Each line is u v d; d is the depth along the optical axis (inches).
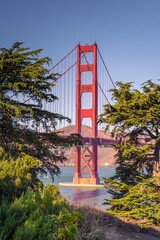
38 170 665.6
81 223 411.8
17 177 337.1
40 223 208.8
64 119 788.0
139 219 823.1
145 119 864.3
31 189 355.6
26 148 732.7
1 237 187.0
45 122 774.5
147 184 831.1
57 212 263.7
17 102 766.5
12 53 765.9
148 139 946.7
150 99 901.8
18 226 198.4
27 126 764.0
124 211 812.6
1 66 717.9
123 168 939.3
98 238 416.5
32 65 754.2
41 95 724.0
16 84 709.3
